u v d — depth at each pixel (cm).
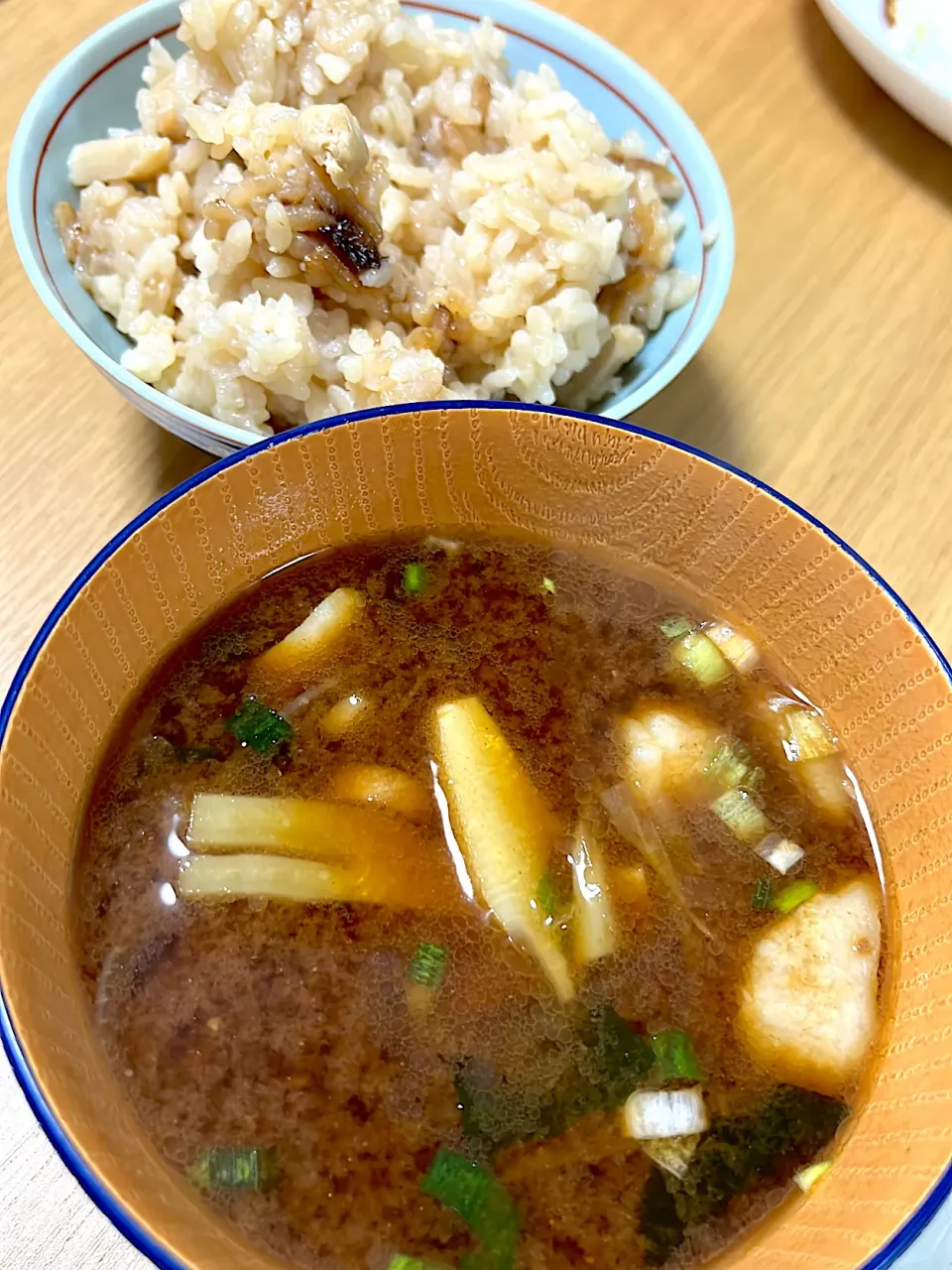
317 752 15
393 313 19
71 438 20
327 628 15
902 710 14
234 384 18
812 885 14
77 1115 10
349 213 18
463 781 14
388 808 14
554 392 20
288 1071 12
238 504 14
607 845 14
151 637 14
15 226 17
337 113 18
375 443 14
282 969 13
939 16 26
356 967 13
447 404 14
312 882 14
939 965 12
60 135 19
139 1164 11
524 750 15
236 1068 12
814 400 22
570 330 19
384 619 16
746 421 21
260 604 15
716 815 15
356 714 15
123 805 14
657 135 21
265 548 15
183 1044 12
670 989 13
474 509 15
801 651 15
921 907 13
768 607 15
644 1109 13
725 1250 12
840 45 27
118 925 13
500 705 15
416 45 20
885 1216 10
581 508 15
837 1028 13
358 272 18
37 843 12
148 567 13
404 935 13
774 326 23
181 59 20
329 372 18
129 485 19
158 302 19
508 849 14
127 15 20
